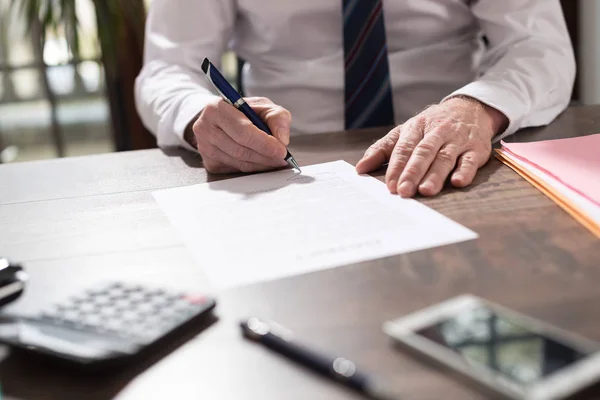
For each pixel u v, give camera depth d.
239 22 1.31
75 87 2.60
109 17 2.29
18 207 0.77
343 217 0.64
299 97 1.27
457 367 0.36
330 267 0.53
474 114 0.86
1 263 0.55
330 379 0.38
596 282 0.47
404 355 0.39
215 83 0.85
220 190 0.77
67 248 0.62
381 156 0.80
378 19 1.11
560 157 0.76
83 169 0.93
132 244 0.62
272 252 0.57
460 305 0.43
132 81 2.56
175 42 1.21
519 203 0.65
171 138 1.03
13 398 0.39
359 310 0.46
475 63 1.27
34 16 2.33
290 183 0.78
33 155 2.69
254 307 0.47
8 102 2.63
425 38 1.24
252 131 0.82
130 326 0.43
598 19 1.93
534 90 0.97
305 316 0.45
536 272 0.49
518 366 0.36
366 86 1.13
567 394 0.33
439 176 0.72
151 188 0.81
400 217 0.63
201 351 0.42
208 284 0.52
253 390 0.37
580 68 2.08
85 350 0.40
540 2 1.14
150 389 0.39
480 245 0.55
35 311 0.49
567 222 0.59
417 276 0.50
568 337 0.39
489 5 1.15
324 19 1.23
